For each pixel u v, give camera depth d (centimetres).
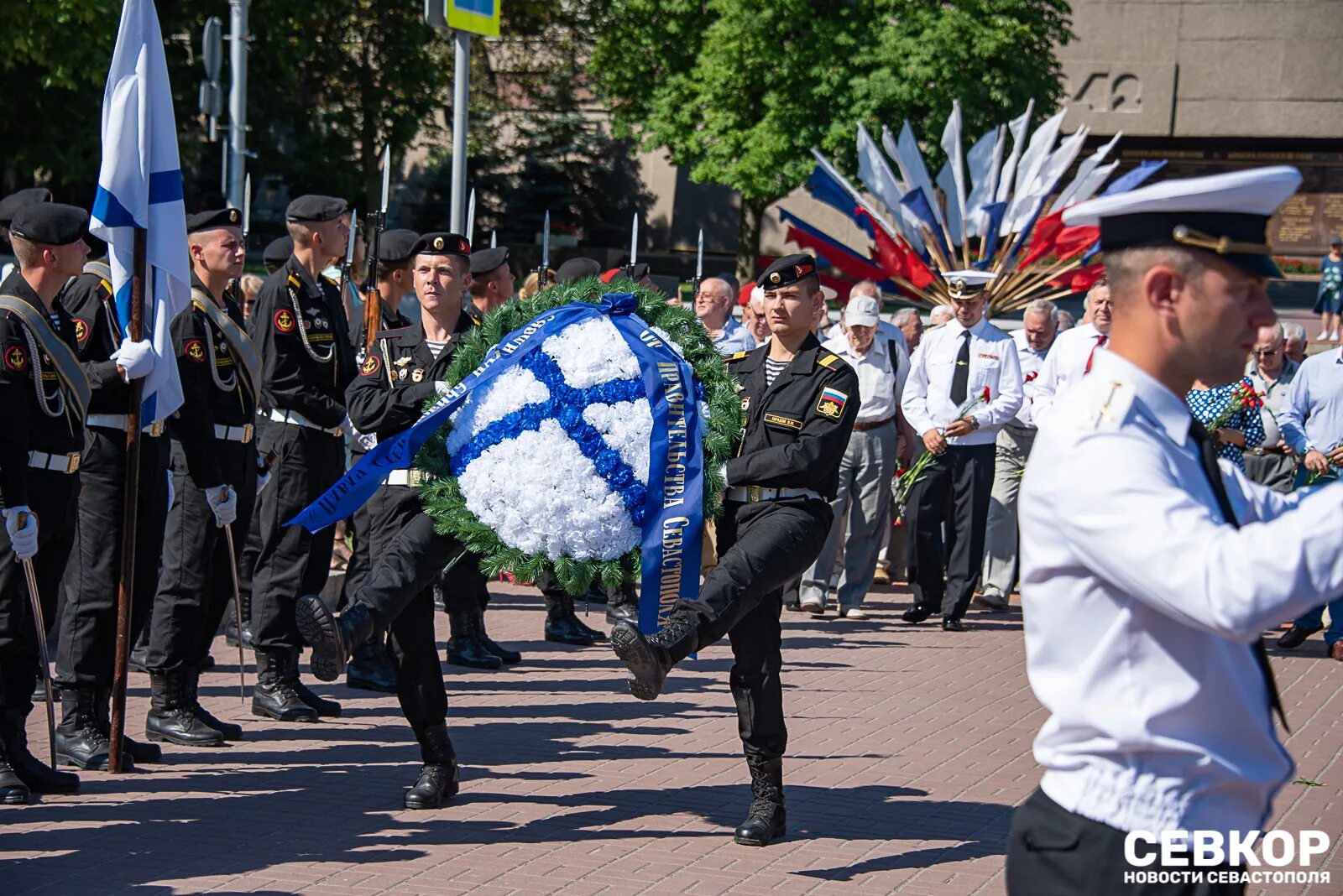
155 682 650
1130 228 235
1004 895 473
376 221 788
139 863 486
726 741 680
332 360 704
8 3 2192
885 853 516
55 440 555
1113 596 230
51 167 2522
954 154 1593
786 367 524
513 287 884
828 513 516
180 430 627
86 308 617
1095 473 226
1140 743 229
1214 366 235
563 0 3516
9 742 555
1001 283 1501
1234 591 210
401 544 516
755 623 516
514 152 3581
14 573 545
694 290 1041
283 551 698
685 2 2955
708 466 508
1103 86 3750
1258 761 236
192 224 647
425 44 3253
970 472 985
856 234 3628
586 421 501
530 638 933
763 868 495
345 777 602
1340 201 3712
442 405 510
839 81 2709
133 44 579
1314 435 947
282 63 2764
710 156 2911
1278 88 3656
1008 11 2720
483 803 568
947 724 724
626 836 529
